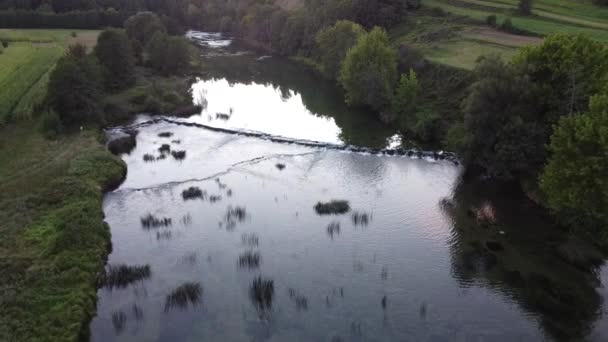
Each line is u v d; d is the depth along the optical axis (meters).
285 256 36.62
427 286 33.59
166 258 36.47
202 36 149.75
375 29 78.06
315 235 39.38
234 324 30.02
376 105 71.25
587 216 37.47
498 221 41.66
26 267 33.19
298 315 30.78
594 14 87.06
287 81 95.62
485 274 34.81
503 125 46.91
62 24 131.38
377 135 62.88
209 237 39.09
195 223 41.16
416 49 82.31
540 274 34.69
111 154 53.75
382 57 72.38
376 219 41.75
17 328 27.59
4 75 79.06
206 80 95.94
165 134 63.31
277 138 60.88
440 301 32.16
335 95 84.69
